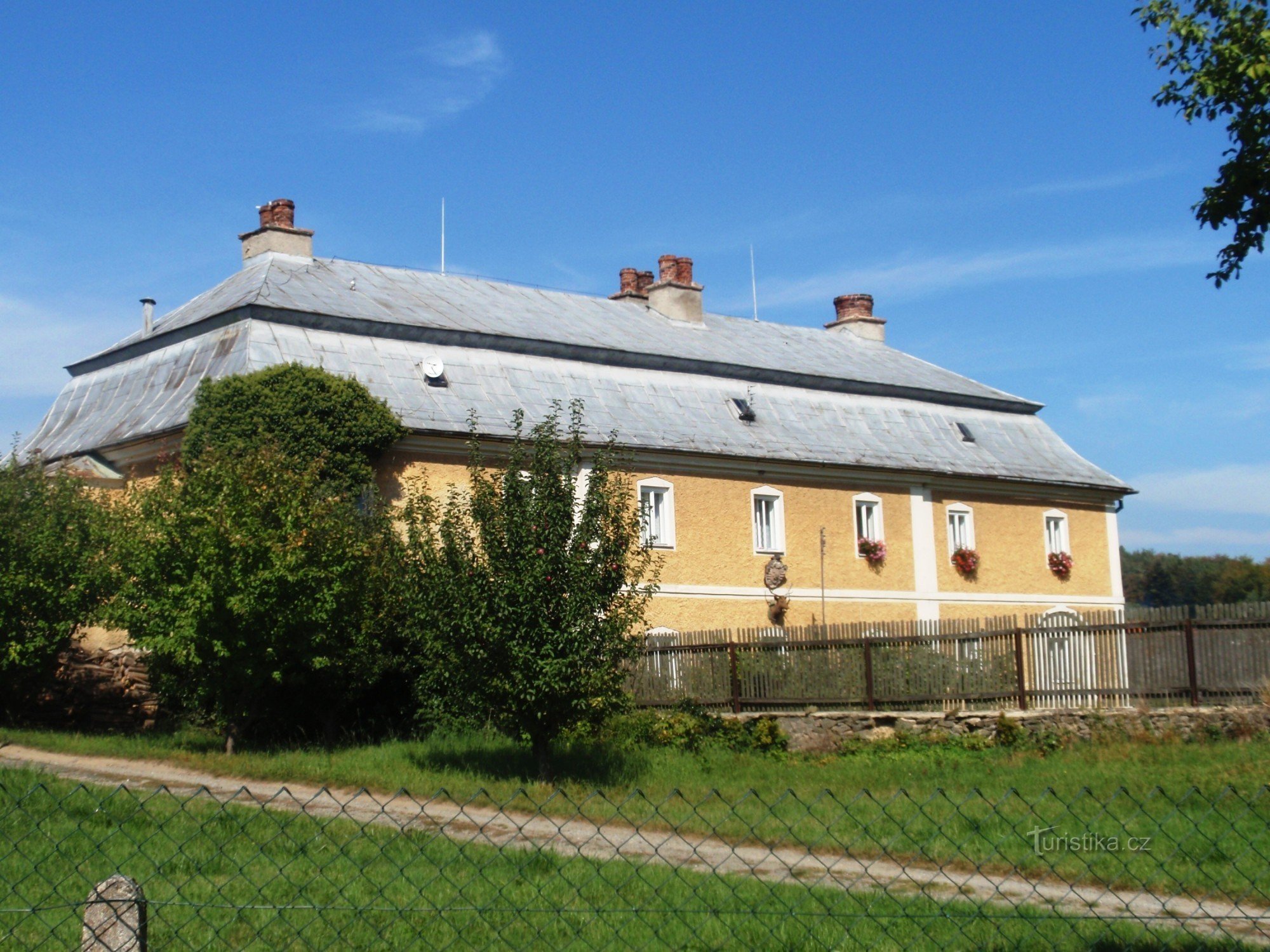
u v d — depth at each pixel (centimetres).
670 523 3091
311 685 2141
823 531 3359
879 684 2106
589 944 852
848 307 4494
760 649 2214
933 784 1631
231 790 1525
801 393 3569
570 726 1811
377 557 2122
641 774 1825
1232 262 1003
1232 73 990
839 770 1828
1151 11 1030
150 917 875
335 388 2517
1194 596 7744
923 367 4247
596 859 944
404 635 1942
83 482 2239
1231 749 1722
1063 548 3872
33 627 2050
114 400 3019
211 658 1933
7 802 1207
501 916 912
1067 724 1900
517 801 1491
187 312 3170
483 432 2822
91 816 1125
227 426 2438
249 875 996
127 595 1964
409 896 952
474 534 1825
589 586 1752
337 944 845
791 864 1112
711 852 1169
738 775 1820
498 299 3500
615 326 3603
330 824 1227
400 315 3044
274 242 3212
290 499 1991
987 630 2045
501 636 1717
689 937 863
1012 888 1067
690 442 3167
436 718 2180
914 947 857
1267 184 978
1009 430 3959
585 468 2933
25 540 2055
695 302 3916
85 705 2264
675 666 2300
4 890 922
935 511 3597
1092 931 919
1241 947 890
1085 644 1972
